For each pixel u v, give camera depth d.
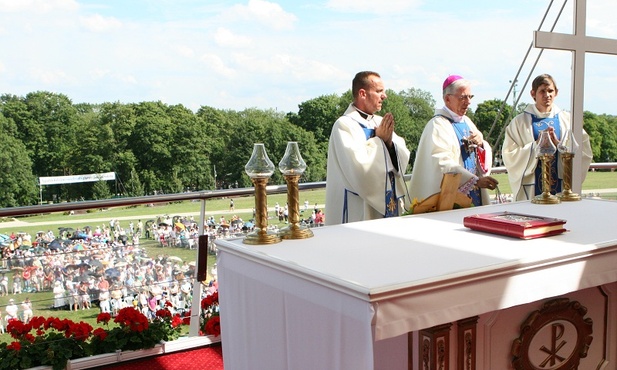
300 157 2.22
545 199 3.02
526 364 2.04
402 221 2.56
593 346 2.28
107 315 3.14
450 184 2.76
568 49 3.82
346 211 3.32
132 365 3.04
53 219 31.83
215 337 3.32
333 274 1.65
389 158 3.24
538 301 2.05
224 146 37.53
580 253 1.89
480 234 2.22
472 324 1.81
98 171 38.88
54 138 38.97
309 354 1.76
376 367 1.92
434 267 1.71
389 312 1.51
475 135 3.67
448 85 3.68
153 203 3.06
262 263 1.93
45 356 2.93
